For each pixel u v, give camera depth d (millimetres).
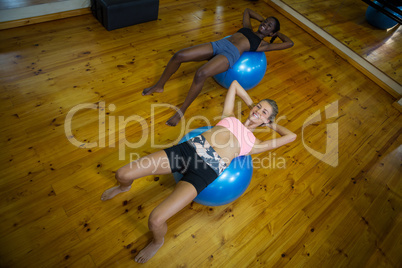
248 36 2359
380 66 3256
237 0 4066
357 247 1875
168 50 2934
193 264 1619
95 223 1678
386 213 2102
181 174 1697
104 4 2730
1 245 1502
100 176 1887
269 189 2068
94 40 2826
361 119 2799
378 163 2434
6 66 2381
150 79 2604
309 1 3693
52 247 1542
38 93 2256
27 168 1825
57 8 2861
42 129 2045
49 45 2650
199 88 2162
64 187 1788
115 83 2490
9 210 1633
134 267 1552
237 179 1647
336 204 2084
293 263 1724
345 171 2311
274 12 4039
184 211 1840
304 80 3070
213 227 1795
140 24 3160
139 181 1919
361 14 3408
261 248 1754
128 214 1755
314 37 3771
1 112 2076
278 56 3314
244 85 2502
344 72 3342
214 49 2248
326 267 1743
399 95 3098
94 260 1538
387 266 1818
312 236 1873
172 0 3662
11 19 2652
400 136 2725
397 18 3064
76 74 2475
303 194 2090
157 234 1444
